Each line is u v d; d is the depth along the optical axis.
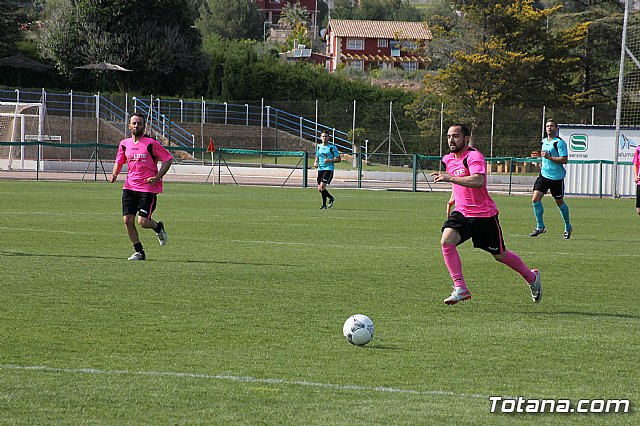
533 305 20.53
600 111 99.81
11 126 101.81
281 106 118.19
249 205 54.03
